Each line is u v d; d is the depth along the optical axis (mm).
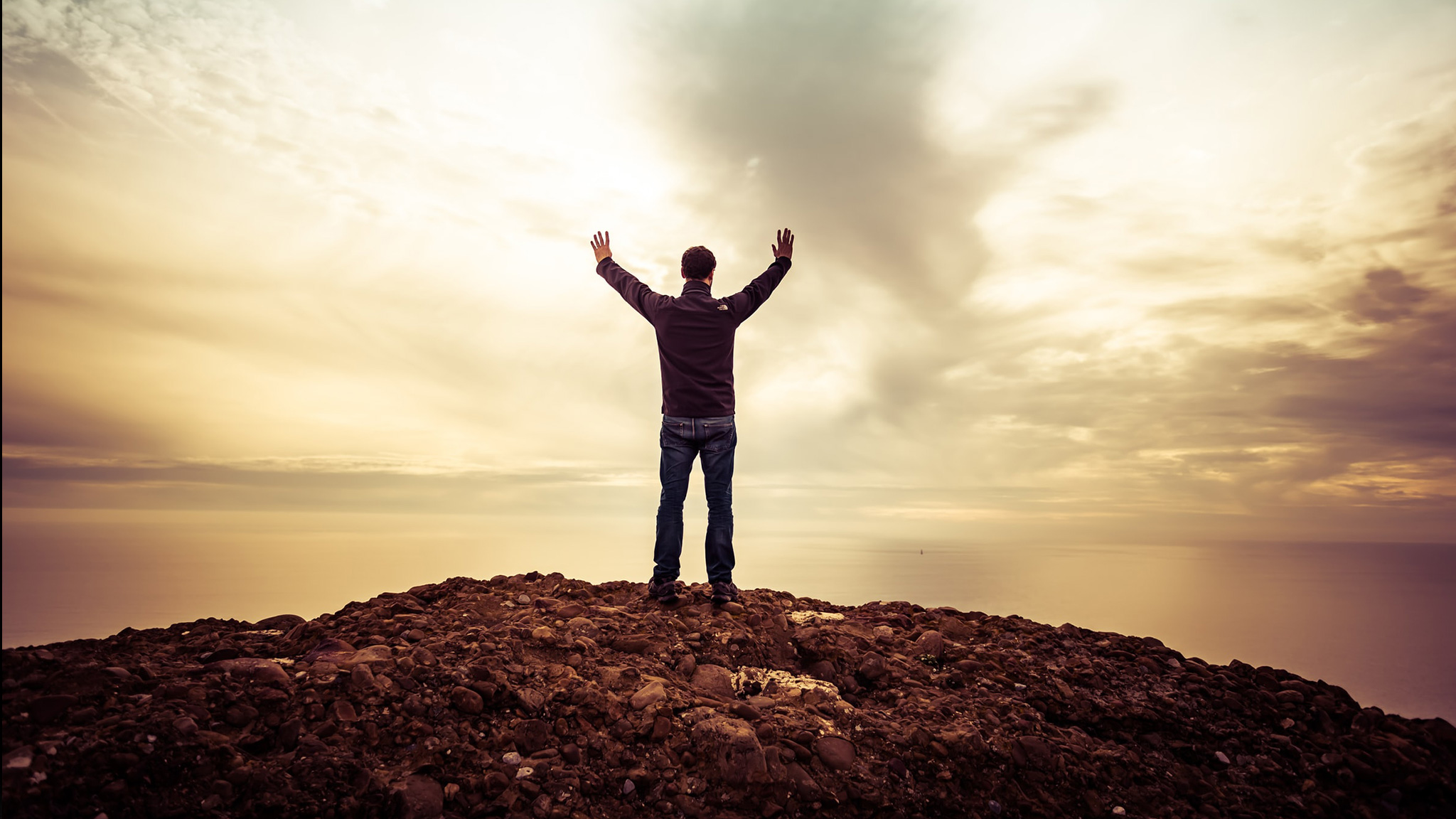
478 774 2857
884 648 4555
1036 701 3902
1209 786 3365
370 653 3510
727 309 4668
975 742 3330
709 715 3293
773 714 3459
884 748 3307
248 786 2523
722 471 4789
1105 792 3270
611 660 3850
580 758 3018
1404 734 3818
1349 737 3725
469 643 3797
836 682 4043
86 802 2285
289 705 2982
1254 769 3490
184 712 2770
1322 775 3488
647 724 3221
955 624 5016
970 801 3104
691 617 4590
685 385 4664
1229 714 3912
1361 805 3301
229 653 3506
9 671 2789
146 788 2404
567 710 3258
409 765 2838
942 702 3766
